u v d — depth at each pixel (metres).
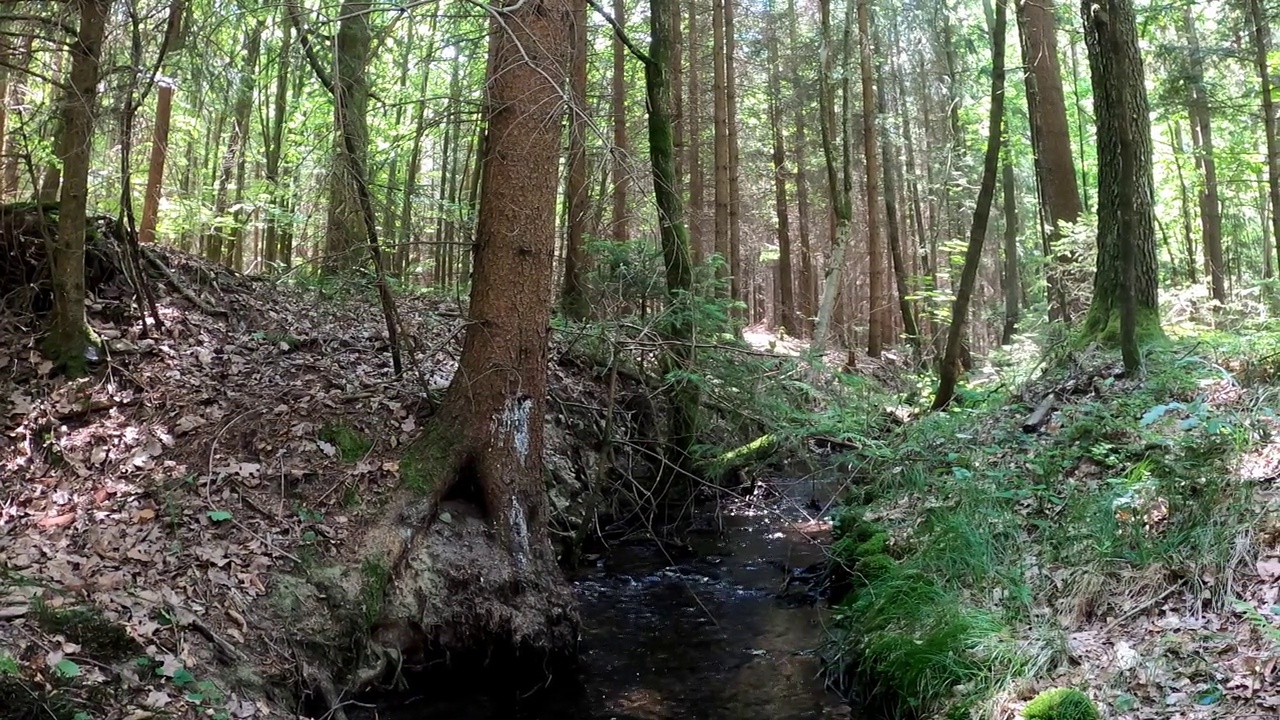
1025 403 8.06
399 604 5.23
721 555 8.15
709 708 5.01
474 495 5.85
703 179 21.58
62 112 6.47
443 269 16.72
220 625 4.49
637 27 16.20
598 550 8.16
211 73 6.47
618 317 8.54
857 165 23.66
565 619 5.68
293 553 5.09
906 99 25.36
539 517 5.94
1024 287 20.55
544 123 5.85
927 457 7.59
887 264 25.34
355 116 6.05
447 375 7.63
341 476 5.68
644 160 7.27
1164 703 3.73
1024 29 12.00
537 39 5.58
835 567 7.01
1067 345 8.61
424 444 5.84
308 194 6.66
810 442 9.74
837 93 20.84
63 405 6.03
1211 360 7.20
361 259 7.05
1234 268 28.05
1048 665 4.27
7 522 5.05
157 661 4.05
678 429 8.95
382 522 5.40
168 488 5.38
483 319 5.88
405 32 7.24
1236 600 4.18
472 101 6.05
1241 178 21.66
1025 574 5.24
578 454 8.31
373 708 4.90
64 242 6.42
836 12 20.09
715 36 16.91
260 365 7.09
